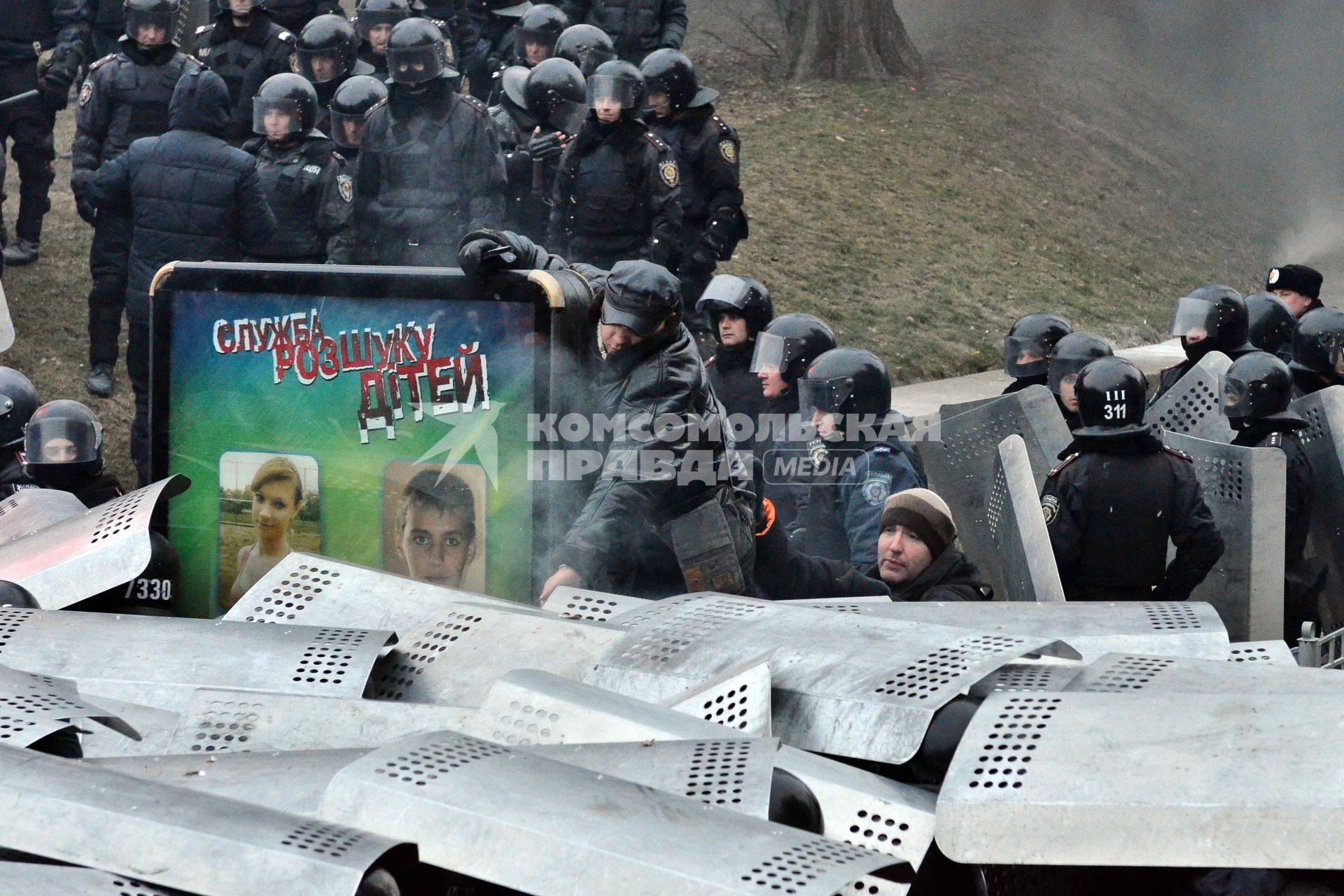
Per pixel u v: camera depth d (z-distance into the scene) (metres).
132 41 31.73
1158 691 9.37
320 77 34.16
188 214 28.28
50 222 43.12
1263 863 7.82
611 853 7.65
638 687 10.67
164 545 14.34
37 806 8.16
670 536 15.13
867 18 75.44
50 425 18.12
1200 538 18.27
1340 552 21.45
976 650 9.97
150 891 7.74
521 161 32.50
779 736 9.82
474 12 42.44
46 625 11.78
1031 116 76.12
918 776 9.54
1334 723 8.18
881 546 15.45
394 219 29.47
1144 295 56.81
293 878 7.61
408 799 8.18
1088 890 8.80
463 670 11.40
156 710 10.78
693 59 75.56
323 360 15.29
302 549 15.52
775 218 54.16
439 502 15.15
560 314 14.80
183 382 15.54
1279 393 20.36
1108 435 18.17
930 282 51.00
